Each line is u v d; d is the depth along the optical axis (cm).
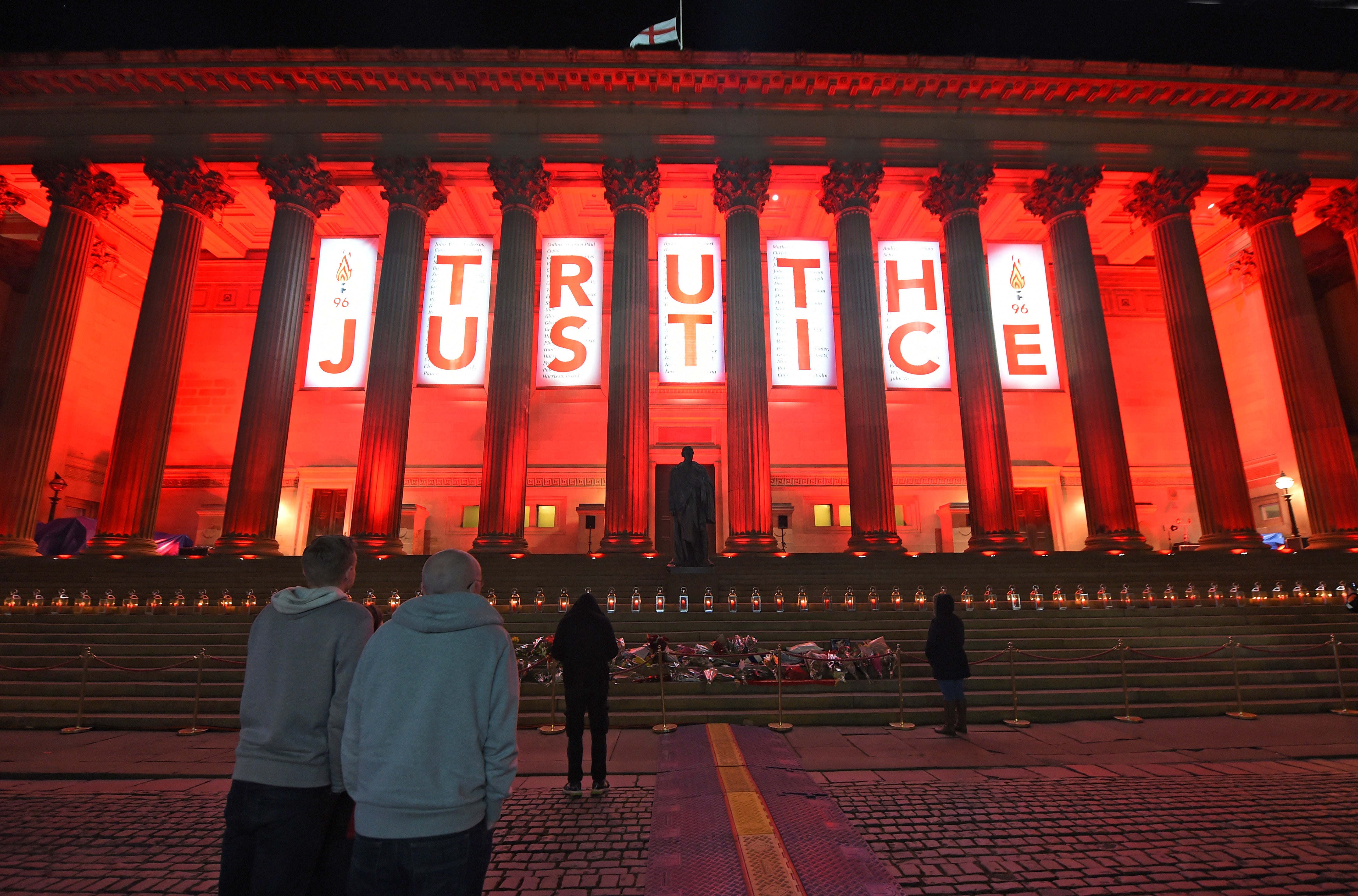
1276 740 933
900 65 2125
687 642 1359
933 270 2264
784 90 2189
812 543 2612
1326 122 2269
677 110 2195
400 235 2084
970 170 2152
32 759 855
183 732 998
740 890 482
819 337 2183
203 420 2714
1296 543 2172
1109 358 2055
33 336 1995
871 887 484
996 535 1912
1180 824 607
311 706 338
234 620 1432
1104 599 1598
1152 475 2736
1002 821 615
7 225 2506
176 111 2169
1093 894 475
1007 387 2273
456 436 2688
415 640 293
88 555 1822
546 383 2112
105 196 2178
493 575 1703
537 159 2138
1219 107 2241
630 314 2048
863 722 1055
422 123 2167
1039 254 2372
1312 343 2084
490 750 291
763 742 933
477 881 288
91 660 1225
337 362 2169
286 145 2150
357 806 281
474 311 2184
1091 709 1087
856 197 2147
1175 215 2186
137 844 580
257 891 320
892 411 2750
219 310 2816
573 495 2620
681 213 2627
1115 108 2223
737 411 2005
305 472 2628
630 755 873
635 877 505
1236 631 1401
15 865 536
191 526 2614
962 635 999
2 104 2159
